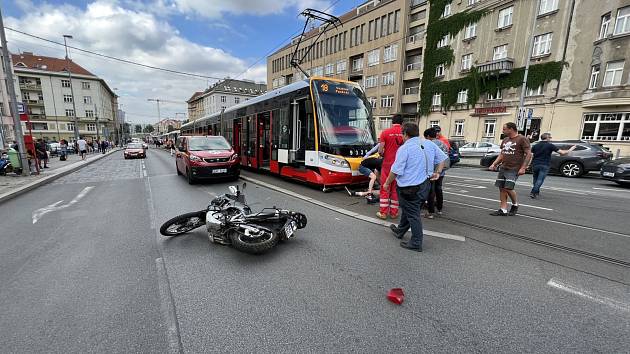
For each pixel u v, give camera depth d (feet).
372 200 22.76
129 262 12.42
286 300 9.52
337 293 9.94
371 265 12.05
